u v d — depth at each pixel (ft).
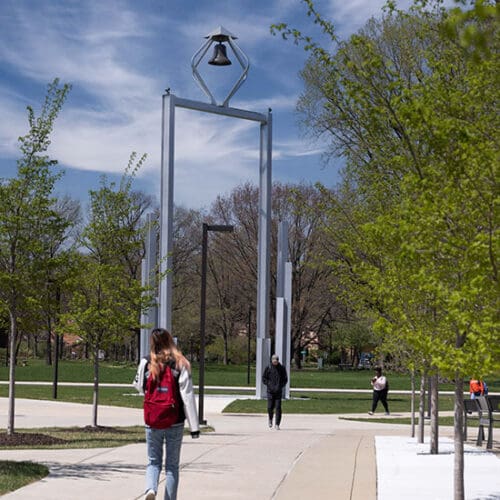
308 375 205.77
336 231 57.00
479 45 18.60
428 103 26.71
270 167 123.75
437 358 25.95
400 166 33.27
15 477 37.96
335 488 38.27
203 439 65.10
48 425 83.76
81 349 262.88
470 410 68.49
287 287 131.13
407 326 37.96
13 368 60.08
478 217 24.97
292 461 48.19
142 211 221.05
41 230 59.11
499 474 43.45
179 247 233.35
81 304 72.79
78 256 61.41
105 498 33.76
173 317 239.09
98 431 72.49
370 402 126.21
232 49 120.37
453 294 23.76
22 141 58.59
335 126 83.82
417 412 111.96
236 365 251.19
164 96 113.50
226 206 215.92
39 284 59.16
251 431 78.69
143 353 132.36
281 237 132.26
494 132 26.35
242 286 217.97
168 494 29.32
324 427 87.45
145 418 29.60
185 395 29.43
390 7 36.86
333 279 207.21
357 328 230.68
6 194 57.88
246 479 40.57
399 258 26.73
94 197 74.02
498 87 27.07
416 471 44.34
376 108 28.25
